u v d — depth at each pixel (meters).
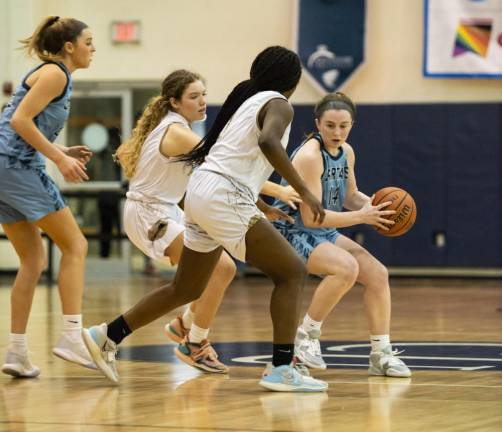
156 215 8.46
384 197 8.14
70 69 8.11
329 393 7.15
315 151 8.27
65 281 7.86
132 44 23.14
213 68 22.83
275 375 7.20
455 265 21.67
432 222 21.73
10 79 23.11
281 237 7.02
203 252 7.31
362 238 21.97
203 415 6.20
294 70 7.14
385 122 21.84
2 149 7.82
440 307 15.30
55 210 7.86
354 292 18.86
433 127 21.69
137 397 6.98
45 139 7.66
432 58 21.78
